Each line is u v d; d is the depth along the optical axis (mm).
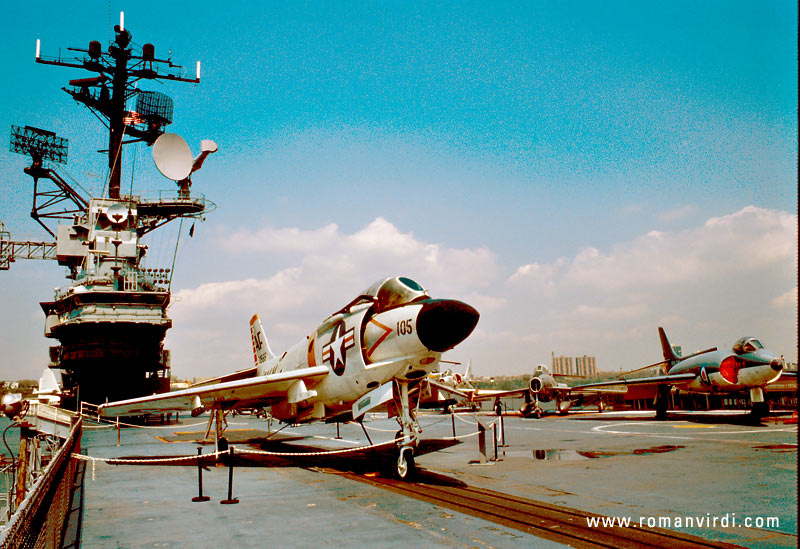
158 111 44781
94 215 40531
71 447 11273
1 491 20953
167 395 15766
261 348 25594
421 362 11891
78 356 37625
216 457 15977
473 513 8648
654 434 21484
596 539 7090
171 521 8547
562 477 12000
